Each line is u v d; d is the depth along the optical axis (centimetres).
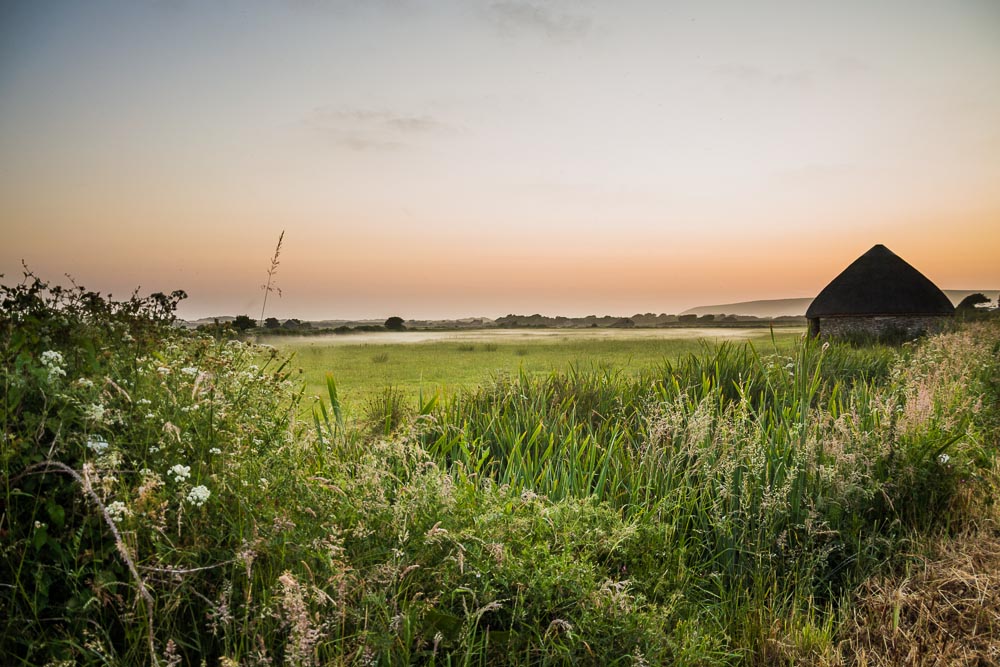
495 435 558
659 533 372
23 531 244
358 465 353
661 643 293
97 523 250
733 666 314
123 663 224
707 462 441
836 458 455
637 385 743
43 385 269
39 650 228
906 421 535
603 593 296
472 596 281
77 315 371
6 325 312
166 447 285
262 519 278
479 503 348
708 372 772
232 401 354
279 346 477
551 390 714
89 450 266
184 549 250
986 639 325
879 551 414
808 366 747
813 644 322
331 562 252
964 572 374
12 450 239
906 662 312
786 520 421
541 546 313
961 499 480
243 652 238
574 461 459
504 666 273
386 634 242
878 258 2611
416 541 296
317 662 227
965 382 735
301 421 402
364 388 1253
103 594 231
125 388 307
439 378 1511
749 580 387
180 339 418
